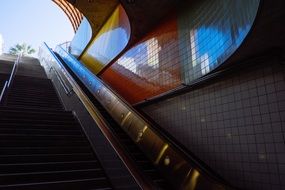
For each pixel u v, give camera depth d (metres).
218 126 4.83
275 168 3.73
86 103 6.54
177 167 4.58
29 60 17.77
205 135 5.12
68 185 3.97
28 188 3.68
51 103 9.03
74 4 10.02
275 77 3.87
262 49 3.81
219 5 4.66
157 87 6.98
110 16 11.09
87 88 9.56
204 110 5.22
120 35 9.62
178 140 5.82
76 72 11.39
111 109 7.35
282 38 3.44
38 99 9.27
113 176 4.16
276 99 3.83
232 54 4.02
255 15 2.89
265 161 3.88
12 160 4.44
